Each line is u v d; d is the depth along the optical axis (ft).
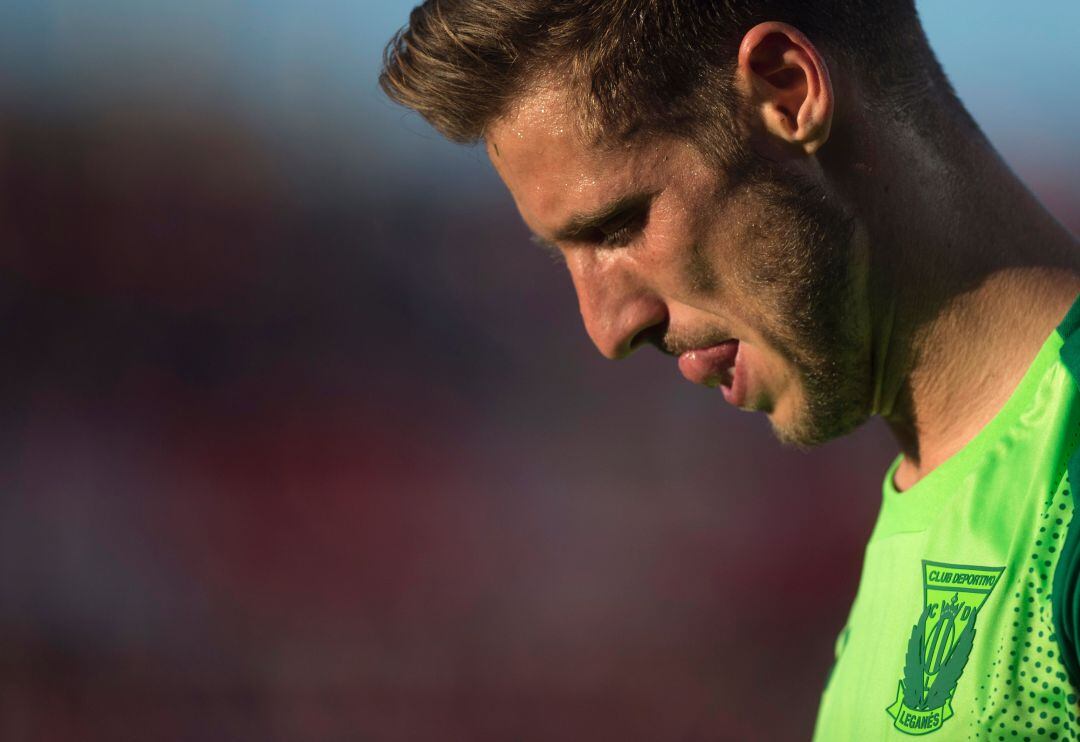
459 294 128.67
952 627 16.22
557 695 102.37
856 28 18.03
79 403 118.73
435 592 111.14
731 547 112.37
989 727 15.03
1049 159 146.72
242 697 100.78
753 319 18.35
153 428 118.52
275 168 136.77
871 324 18.43
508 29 17.53
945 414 18.45
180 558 109.40
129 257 127.75
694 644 107.55
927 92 18.53
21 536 108.37
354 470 118.11
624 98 17.38
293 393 122.42
